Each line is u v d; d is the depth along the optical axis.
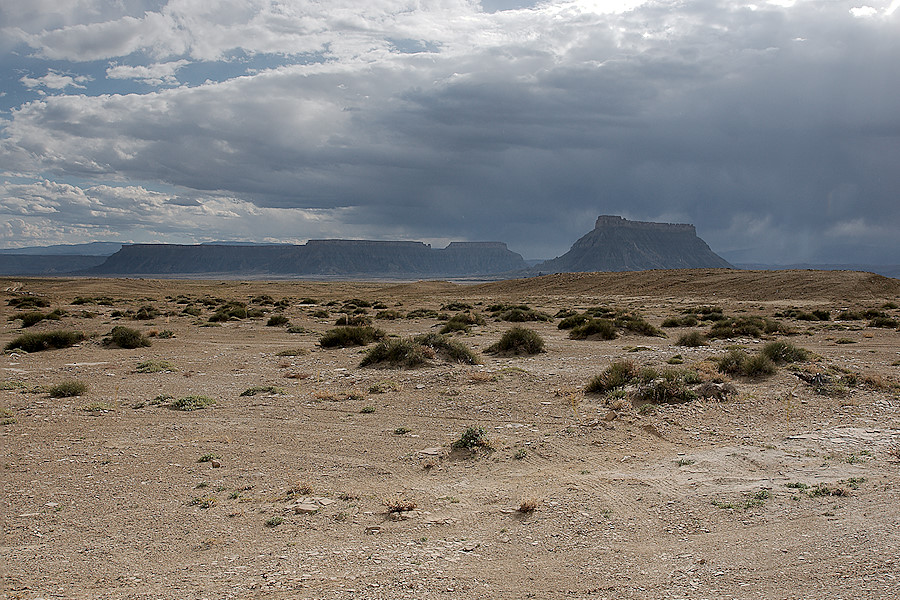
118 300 67.56
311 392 16.19
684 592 5.54
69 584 5.96
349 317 42.47
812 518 7.16
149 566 6.36
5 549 6.82
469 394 14.94
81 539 7.09
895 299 66.50
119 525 7.49
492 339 29.78
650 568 6.07
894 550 6.13
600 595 5.53
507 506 7.95
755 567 5.97
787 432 11.19
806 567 5.90
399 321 43.31
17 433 11.97
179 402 14.59
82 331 31.78
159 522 7.57
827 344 26.73
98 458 10.32
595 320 30.39
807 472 8.95
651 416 12.28
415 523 7.41
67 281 103.75
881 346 25.58
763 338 28.94
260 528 7.35
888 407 12.79
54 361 23.23
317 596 5.59
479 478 9.17
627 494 8.27
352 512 7.82
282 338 31.73
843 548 6.28
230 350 26.58
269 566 6.28
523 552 6.53
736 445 10.49
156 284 109.50
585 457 10.09
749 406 12.89
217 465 9.88
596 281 98.38
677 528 7.08
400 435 11.76
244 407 14.39
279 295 93.44
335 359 22.67
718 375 14.66
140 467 9.84
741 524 7.11
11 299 58.03
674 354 21.34
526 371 18.03
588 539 6.83
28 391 16.58
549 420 12.51
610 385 14.59
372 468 9.72
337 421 12.95
